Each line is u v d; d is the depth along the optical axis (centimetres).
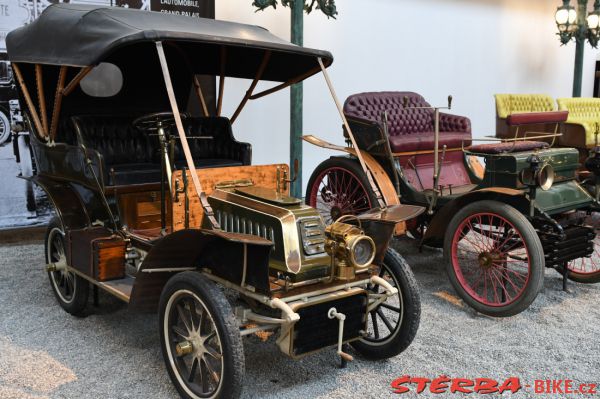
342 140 714
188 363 249
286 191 310
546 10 911
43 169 350
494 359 279
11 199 488
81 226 318
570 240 339
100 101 380
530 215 332
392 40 732
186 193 261
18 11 471
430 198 393
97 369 259
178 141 380
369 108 455
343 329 237
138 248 298
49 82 359
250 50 355
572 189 375
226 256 231
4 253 443
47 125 343
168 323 237
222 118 396
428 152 431
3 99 473
